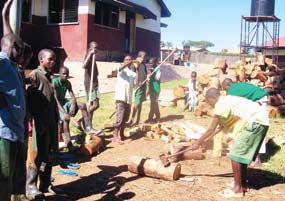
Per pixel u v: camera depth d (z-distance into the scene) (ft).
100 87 56.54
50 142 18.60
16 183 15.88
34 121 17.83
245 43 85.25
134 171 22.48
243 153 19.20
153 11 98.02
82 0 70.03
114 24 78.95
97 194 19.57
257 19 84.33
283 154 27.02
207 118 39.24
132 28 88.79
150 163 22.04
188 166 24.06
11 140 14.28
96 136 27.96
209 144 27.78
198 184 21.11
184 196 19.49
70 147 25.93
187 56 127.13
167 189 20.34
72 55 70.79
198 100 42.45
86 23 69.87
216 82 42.42
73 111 26.13
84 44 69.92
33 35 72.69
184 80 73.31
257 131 18.95
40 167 18.43
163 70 75.66
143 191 20.04
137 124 35.45
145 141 29.99
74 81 59.00
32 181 18.31
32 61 72.13
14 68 14.52
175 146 25.21
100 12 74.38
